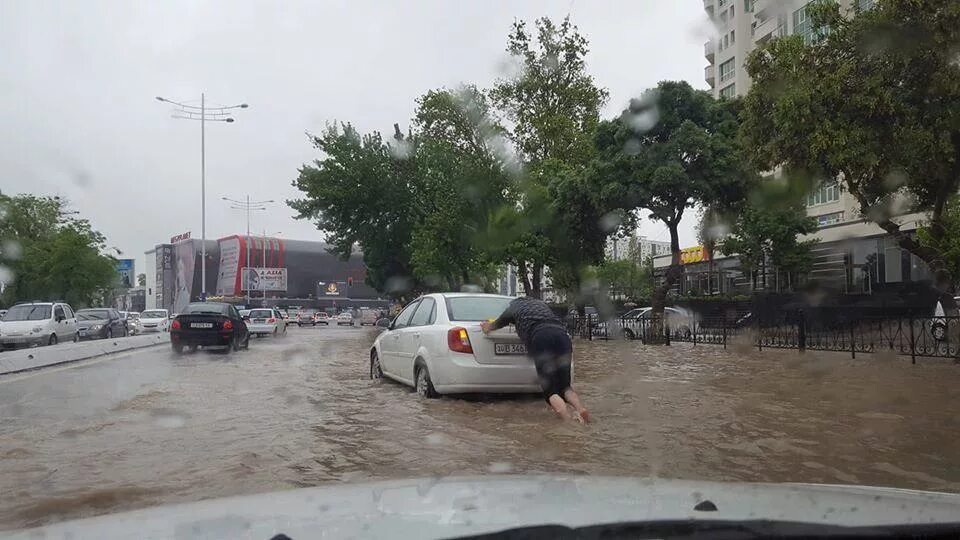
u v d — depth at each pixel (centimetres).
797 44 1280
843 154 1155
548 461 518
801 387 918
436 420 678
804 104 1205
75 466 511
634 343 2030
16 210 4653
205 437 612
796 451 554
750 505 229
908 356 1302
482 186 2755
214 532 200
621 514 213
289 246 8575
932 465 512
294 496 251
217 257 8481
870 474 486
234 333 1816
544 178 2548
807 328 1662
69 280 4356
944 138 1136
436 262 2875
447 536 187
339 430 638
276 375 1134
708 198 1941
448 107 2984
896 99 1159
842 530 201
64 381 1070
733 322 2170
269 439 601
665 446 570
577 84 2875
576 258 2441
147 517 225
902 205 1377
